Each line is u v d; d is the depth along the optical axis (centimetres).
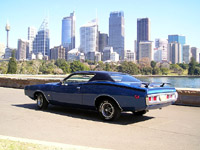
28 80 1905
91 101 729
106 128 623
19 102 1111
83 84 755
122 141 509
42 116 779
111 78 714
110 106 699
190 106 1008
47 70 18638
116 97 673
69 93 787
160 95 667
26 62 19888
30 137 535
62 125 653
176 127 640
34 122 688
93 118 753
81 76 779
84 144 486
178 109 935
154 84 725
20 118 745
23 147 432
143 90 631
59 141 505
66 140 513
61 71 18812
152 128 627
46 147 433
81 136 545
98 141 507
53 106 992
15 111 869
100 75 738
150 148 465
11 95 1407
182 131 598
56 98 836
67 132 579
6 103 1077
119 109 689
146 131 596
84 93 745
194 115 813
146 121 714
